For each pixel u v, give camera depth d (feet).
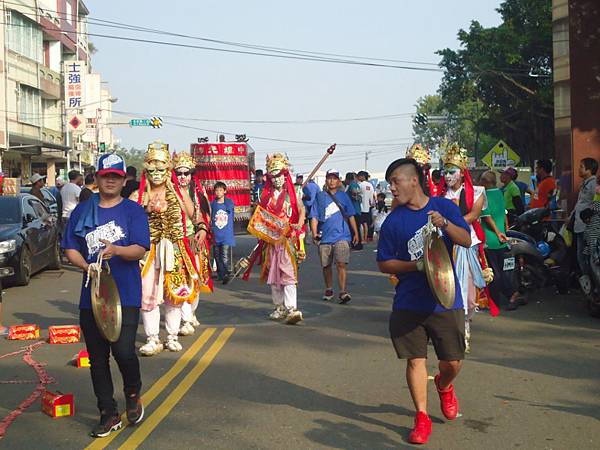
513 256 38.45
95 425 20.89
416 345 19.02
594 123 51.06
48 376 26.45
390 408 21.97
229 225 50.39
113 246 19.42
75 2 182.60
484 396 23.02
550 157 164.25
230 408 22.16
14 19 135.13
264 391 23.91
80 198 51.93
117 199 20.34
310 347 30.14
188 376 25.91
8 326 36.29
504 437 19.40
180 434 19.93
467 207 28.86
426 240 17.93
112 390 20.22
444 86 168.04
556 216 46.11
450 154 28.91
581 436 19.44
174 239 29.45
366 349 29.66
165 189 29.48
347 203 41.34
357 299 42.45
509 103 165.07
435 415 21.24
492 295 36.32
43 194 71.77
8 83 131.64
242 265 36.78
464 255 28.76
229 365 27.40
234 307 40.60
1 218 52.11
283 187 35.47
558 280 40.40
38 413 22.13
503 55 157.79
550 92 151.84
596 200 34.88
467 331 29.66
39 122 147.74
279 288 36.19
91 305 19.56
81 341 32.55
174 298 29.27
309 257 67.41
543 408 21.81
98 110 175.52
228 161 66.08
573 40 51.01
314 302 41.55
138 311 20.33
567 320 35.04
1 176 59.16
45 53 161.79
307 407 22.17
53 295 46.32
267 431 20.07
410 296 18.94
